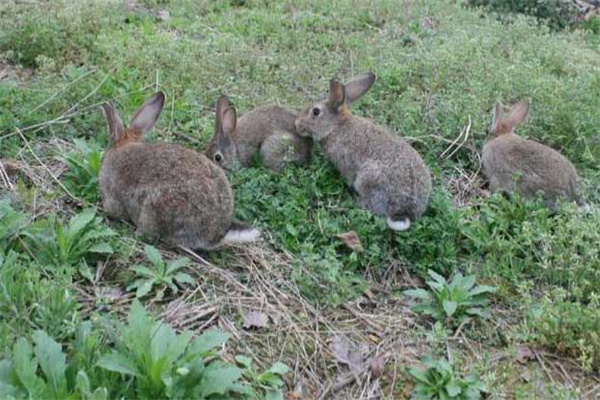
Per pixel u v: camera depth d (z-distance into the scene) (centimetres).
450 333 151
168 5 278
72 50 228
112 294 146
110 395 124
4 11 244
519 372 146
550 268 162
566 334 148
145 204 156
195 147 190
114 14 256
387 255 166
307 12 277
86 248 150
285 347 144
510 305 159
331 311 153
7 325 129
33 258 148
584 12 325
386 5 287
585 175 195
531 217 175
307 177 180
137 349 125
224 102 183
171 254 156
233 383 129
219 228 156
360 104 211
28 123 187
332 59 237
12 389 119
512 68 224
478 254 168
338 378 142
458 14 289
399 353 147
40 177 172
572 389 142
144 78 215
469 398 138
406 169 172
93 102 199
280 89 217
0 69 219
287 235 166
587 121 204
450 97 209
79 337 129
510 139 189
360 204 178
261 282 155
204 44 235
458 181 192
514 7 309
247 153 187
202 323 144
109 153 163
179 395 123
